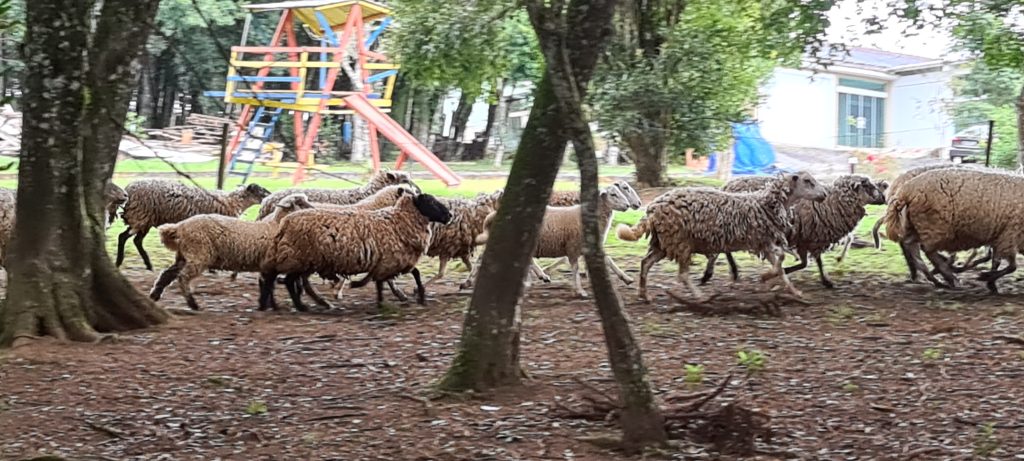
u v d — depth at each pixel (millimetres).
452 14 21656
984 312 11641
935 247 13023
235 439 6816
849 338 10172
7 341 9531
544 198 7719
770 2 20156
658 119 25047
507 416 7266
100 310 10367
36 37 9586
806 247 13516
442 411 7410
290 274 11797
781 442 6672
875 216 24031
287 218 11578
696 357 9305
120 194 14805
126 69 10648
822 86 45000
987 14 20250
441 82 23406
